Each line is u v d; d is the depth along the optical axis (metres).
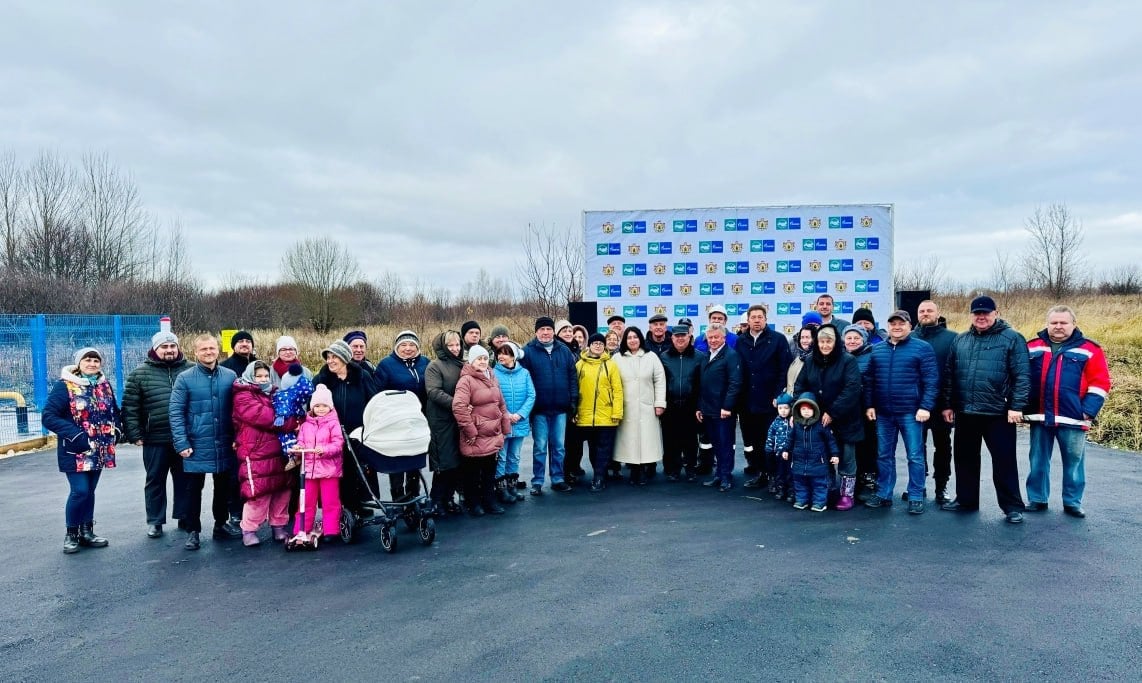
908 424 6.74
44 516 7.21
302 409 6.13
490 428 6.71
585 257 12.01
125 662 3.89
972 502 6.71
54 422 5.86
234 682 3.62
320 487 6.15
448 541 6.06
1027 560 5.25
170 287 30.25
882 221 11.62
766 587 4.79
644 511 6.94
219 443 6.11
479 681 3.56
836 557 5.41
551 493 7.81
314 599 4.78
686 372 8.30
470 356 6.71
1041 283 35.62
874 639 3.96
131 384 6.30
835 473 7.01
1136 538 5.73
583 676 3.59
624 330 8.62
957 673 3.56
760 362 8.07
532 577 5.09
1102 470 8.23
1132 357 15.89
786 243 11.71
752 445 8.30
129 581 5.22
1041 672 3.56
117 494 8.21
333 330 34.62
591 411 7.87
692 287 11.85
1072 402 6.33
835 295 11.69
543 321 7.86
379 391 6.82
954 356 6.70
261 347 22.30
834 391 6.81
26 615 4.60
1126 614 4.25
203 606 4.70
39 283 25.83
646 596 4.67
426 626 4.27
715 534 6.09
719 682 3.50
